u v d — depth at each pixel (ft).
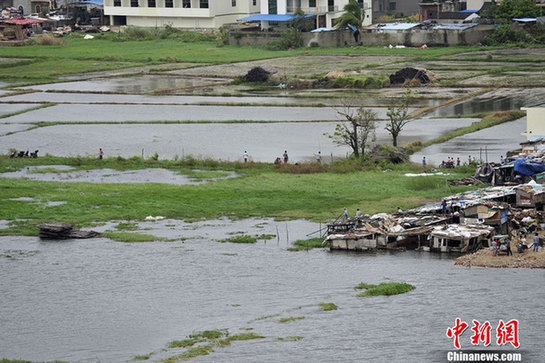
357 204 346.33
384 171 410.72
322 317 224.12
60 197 367.04
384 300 236.02
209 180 403.34
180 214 344.90
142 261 281.13
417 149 453.17
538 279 248.32
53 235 311.88
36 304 241.35
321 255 287.28
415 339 206.80
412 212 319.27
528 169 353.72
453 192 355.77
